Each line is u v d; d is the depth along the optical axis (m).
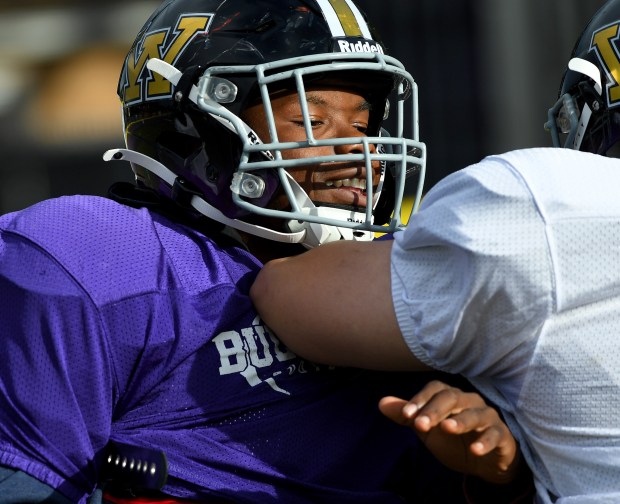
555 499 5.32
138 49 6.85
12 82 18.34
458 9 17.12
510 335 5.03
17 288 5.42
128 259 5.68
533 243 4.91
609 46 7.23
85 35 18.42
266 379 5.84
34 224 5.70
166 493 5.57
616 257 4.95
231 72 6.36
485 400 5.63
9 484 5.20
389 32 17.14
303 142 6.25
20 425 5.30
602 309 4.98
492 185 5.03
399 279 5.31
